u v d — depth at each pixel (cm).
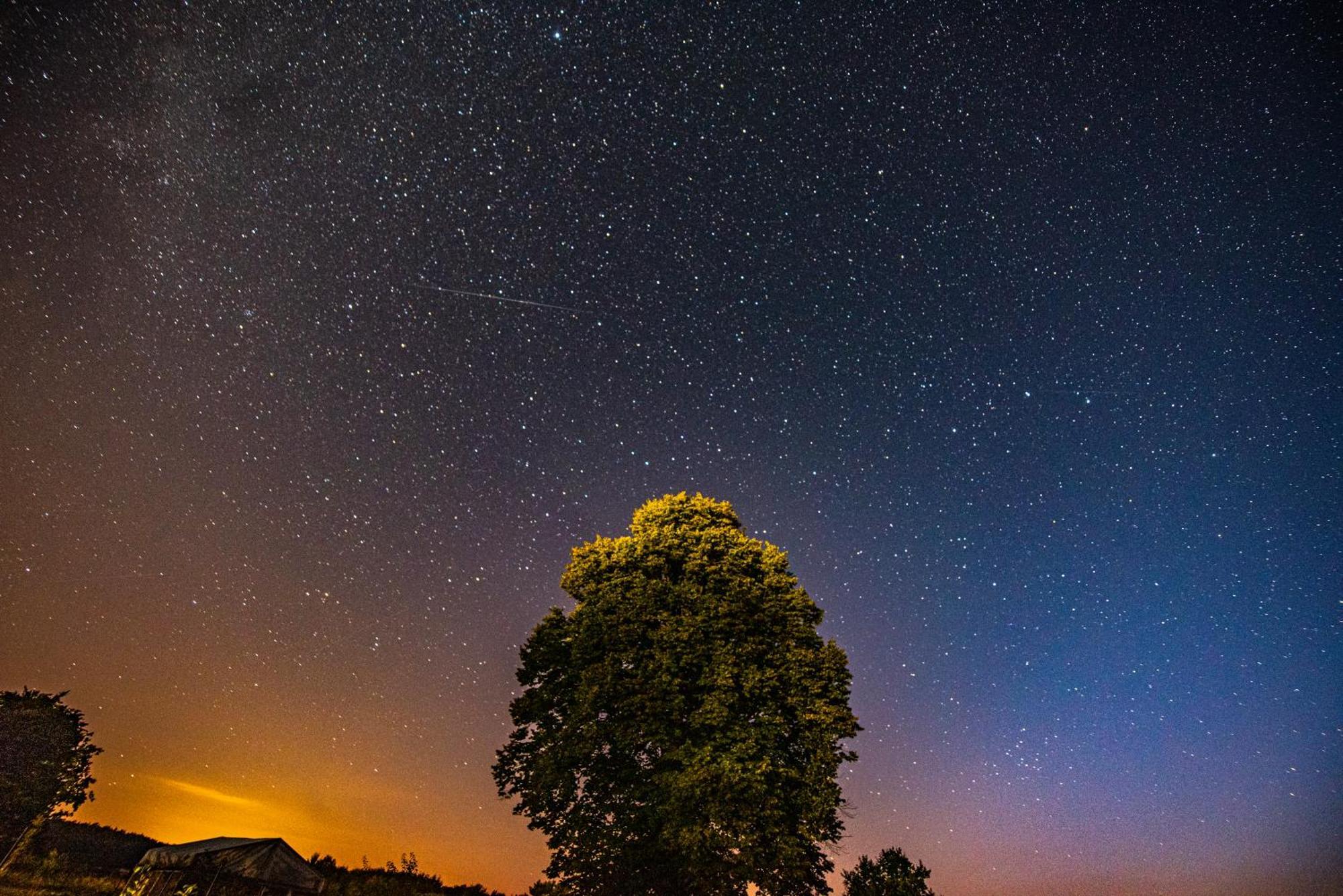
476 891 2425
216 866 1736
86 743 1322
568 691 1284
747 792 1088
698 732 1191
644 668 1228
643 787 1145
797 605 1368
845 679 1271
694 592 1320
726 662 1206
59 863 1599
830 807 1141
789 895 1156
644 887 1148
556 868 1180
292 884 1822
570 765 1216
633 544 1459
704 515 1508
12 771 1222
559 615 1424
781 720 1173
